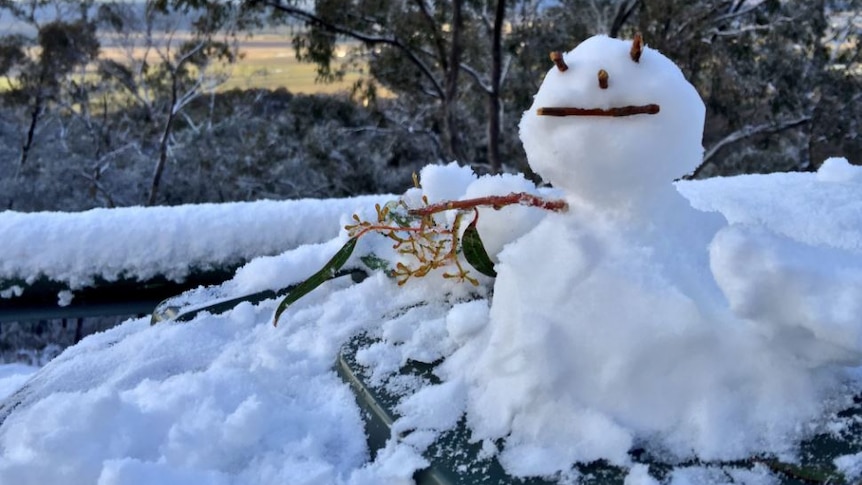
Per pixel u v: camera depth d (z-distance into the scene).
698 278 0.53
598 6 5.60
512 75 6.01
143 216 1.21
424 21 5.38
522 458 0.53
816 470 0.48
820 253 0.49
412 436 0.57
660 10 5.16
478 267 0.71
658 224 0.55
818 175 1.13
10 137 7.56
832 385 0.53
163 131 7.51
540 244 0.58
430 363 0.66
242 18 5.67
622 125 0.52
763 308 0.49
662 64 0.53
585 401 0.54
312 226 1.21
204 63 6.80
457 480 0.52
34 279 1.13
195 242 1.17
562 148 0.53
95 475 0.59
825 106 5.58
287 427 0.63
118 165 7.45
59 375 0.78
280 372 0.71
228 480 0.57
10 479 0.58
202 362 0.78
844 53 5.62
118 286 1.15
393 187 6.61
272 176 6.56
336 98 6.52
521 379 0.56
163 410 0.65
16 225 1.17
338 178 6.56
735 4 5.43
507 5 5.62
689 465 0.50
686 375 0.53
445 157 6.37
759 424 0.51
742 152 6.02
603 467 0.51
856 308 0.45
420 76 6.08
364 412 0.63
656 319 0.52
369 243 0.89
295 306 0.86
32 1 6.56
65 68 6.79
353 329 0.76
